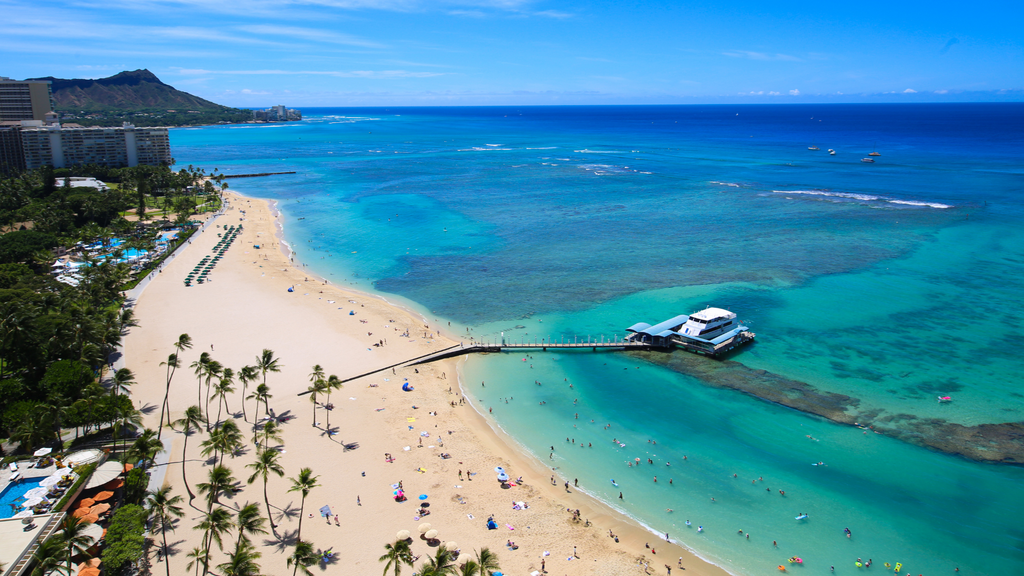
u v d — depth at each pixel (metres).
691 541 57.56
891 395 83.25
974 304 113.75
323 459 68.81
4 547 50.72
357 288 130.88
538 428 77.75
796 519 60.44
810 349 97.94
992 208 192.00
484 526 58.94
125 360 91.62
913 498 63.28
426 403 82.94
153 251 151.25
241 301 119.06
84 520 52.34
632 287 128.75
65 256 142.88
